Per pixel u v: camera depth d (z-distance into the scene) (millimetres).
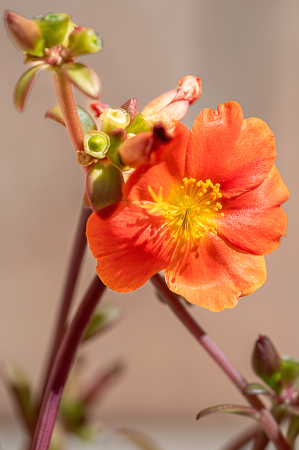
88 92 245
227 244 265
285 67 508
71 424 364
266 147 260
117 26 490
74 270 293
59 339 299
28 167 526
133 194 254
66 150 526
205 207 265
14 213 538
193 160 259
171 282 262
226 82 513
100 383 376
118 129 253
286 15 496
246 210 265
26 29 244
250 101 517
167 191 260
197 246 265
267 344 277
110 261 256
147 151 247
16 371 322
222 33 501
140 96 511
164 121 259
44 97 505
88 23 485
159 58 503
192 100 265
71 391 374
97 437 369
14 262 555
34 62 248
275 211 265
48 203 540
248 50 506
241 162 261
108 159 254
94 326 314
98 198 252
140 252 257
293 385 280
